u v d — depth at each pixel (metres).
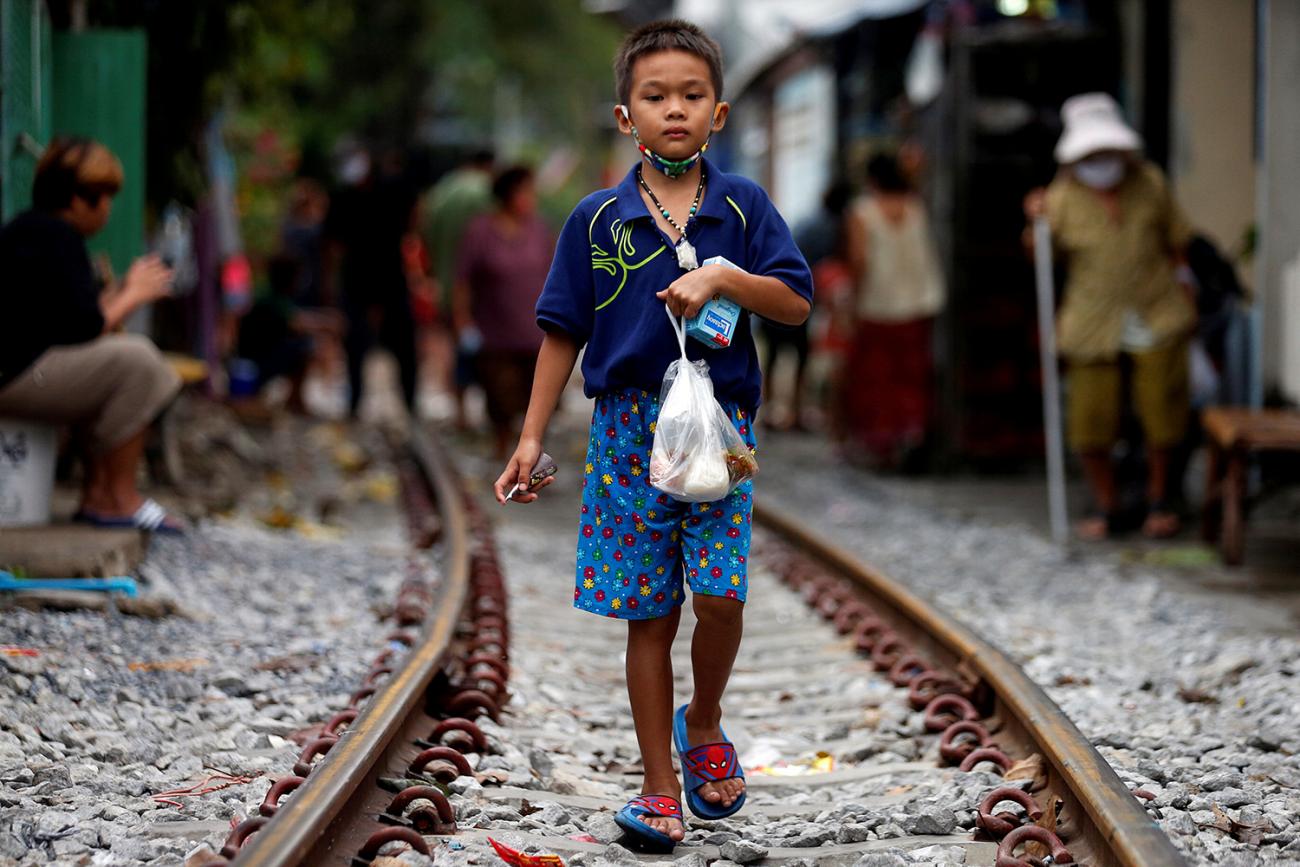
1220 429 12.51
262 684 8.05
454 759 6.41
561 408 26.00
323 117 42.50
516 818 6.05
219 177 21.17
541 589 11.89
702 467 5.45
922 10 23.00
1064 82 18.55
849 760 7.34
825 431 24.09
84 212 9.79
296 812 5.02
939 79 20.48
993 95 18.55
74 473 12.73
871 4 23.53
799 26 26.48
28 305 9.47
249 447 17.53
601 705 8.49
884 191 19.02
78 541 9.52
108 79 13.37
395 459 18.95
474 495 16.28
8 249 9.48
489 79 44.88
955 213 18.59
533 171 18.83
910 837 5.89
